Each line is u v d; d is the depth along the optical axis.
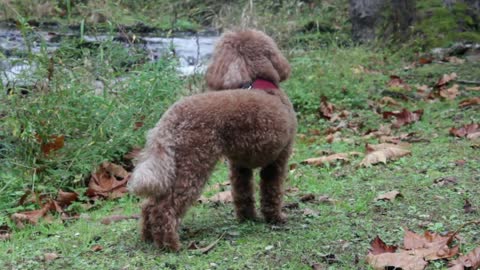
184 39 5.51
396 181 2.37
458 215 2.04
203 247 1.93
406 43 4.74
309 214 2.14
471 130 2.84
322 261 1.83
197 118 1.88
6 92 2.61
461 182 2.29
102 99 2.73
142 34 5.69
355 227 2.01
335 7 6.34
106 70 2.90
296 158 2.74
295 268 1.79
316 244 1.92
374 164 2.56
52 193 2.48
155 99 2.85
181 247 1.92
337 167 2.59
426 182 2.31
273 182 2.08
